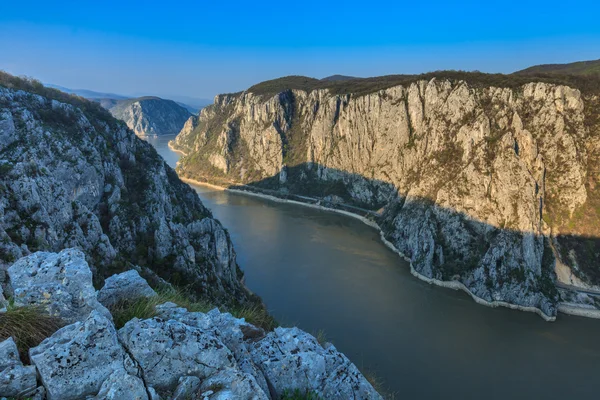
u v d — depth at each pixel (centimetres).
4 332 857
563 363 7150
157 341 908
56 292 982
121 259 4834
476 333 8169
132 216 6769
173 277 6025
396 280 10669
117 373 803
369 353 7044
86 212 4828
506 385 6419
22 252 3284
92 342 834
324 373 1184
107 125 9025
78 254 1145
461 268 11194
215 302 6116
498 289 10138
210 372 931
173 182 10612
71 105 7725
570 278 11000
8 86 7100
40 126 6197
